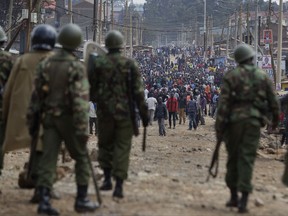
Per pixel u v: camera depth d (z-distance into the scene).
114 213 12.73
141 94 14.42
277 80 61.28
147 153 28.31
